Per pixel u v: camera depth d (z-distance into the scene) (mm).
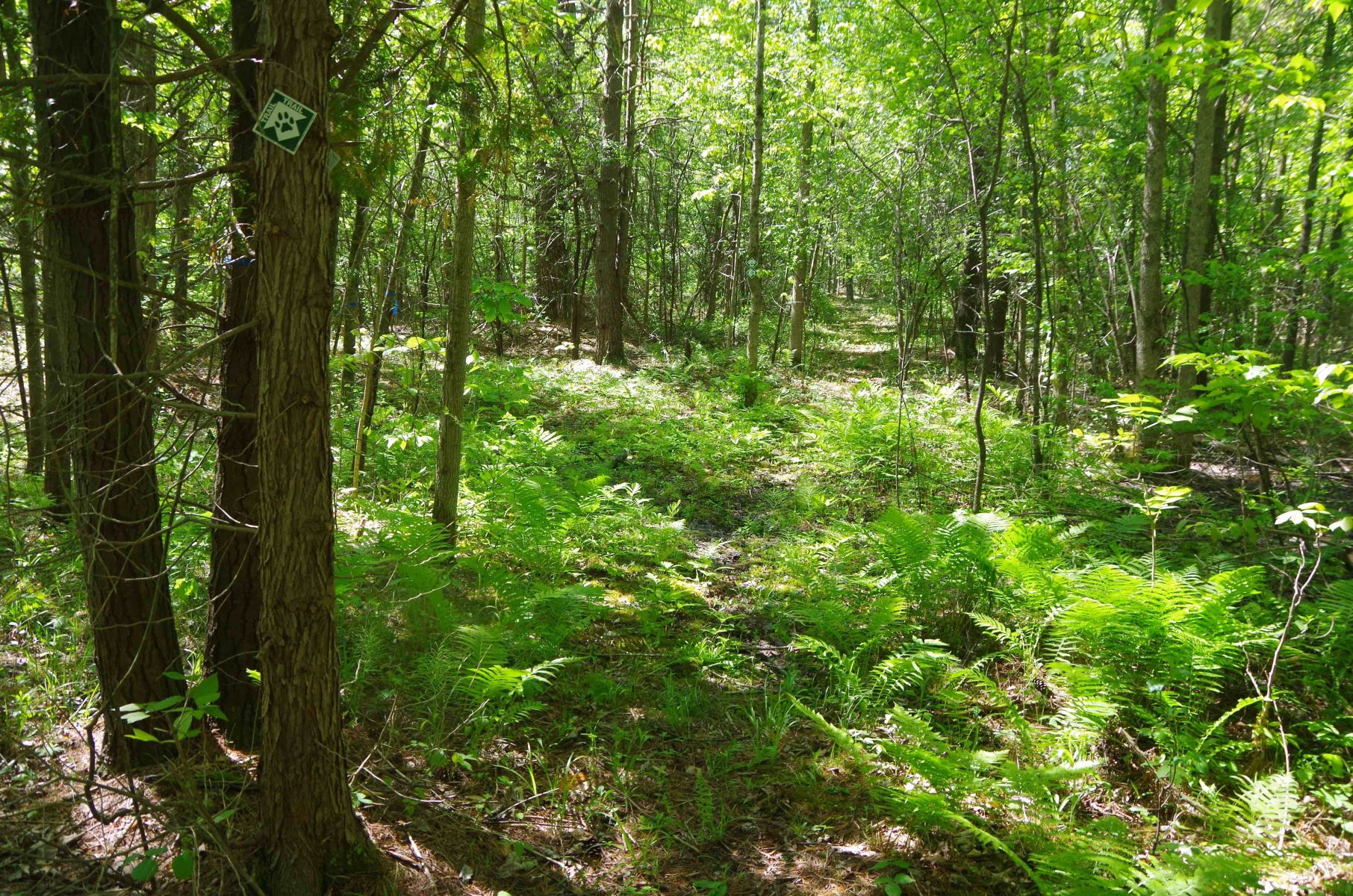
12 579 3850
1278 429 8016
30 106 2875
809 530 7516
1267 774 3930
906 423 10078
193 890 2699
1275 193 13516
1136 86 9445
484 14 4918
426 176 5277
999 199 11070
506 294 5953
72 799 3084
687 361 15641
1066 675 4309
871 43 13359
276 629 2596
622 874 3205
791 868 3303
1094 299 12273
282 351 2439
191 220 3789
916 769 3564
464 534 6410
